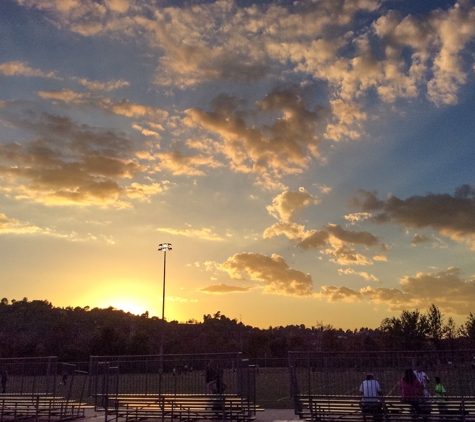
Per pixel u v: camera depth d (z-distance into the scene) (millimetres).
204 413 17719
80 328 131750
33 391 20844
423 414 16156
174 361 19156
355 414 16875
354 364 17922
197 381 18688
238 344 117125
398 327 69062
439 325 68750
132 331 133625
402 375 17516
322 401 17453
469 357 16828
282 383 40000
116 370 19625
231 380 18500
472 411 15945
